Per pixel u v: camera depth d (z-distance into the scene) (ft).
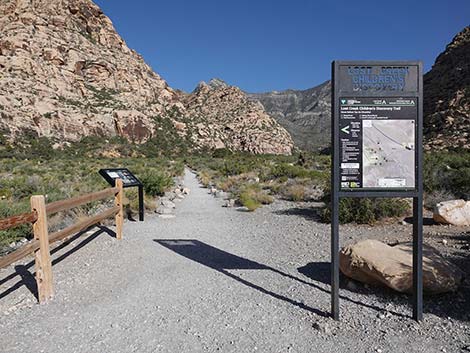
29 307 16.31
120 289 18.37
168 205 46.78
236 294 17.54
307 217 38.34
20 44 318.24
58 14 380.99
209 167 169.37
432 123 244.63
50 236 17.60
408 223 32.65
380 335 13.39
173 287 18.56
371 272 17.29
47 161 187.01
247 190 58.39
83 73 354.13
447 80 288.71
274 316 15.15
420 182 14.20
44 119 270.87
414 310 14.44
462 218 31.63
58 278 19.84
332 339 13.23
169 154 299.79
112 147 275.80
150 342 13.23
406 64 14.14
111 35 435.94
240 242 28.27
